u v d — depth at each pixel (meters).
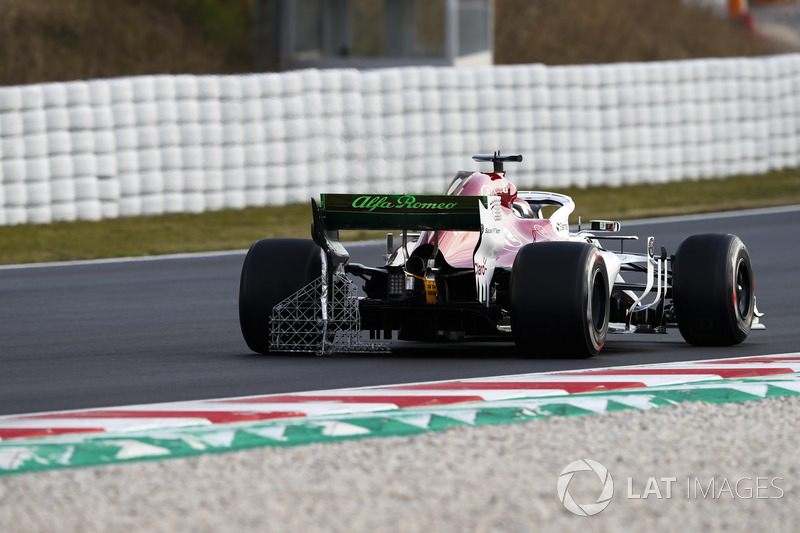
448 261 27.80
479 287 26.83
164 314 37.44
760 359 27.66
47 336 33.16
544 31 110.75
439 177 67.12
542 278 26.56
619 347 30.81
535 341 26.92
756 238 55.88
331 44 90.19
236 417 21.50
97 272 47.34
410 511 16.19
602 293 27.81
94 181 59.22
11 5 90.62
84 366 27.98
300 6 90.94
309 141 64.25
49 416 21.91
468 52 89.44
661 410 22.16
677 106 73.12
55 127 58.22
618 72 71.19
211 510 16.27
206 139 61.75
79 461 18.77
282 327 28.39
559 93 69.69
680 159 73.44
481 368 26.69
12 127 57.31
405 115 66.25
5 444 19.75
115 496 16.92
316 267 28.25
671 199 68.94
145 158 60.38
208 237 56.53
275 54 93.75
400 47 88.25
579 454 19.05
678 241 55.53
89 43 91.75
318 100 64.31
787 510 16.50
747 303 30.27
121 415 21.84
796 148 77.81
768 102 76.50
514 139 68.69
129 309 38.44
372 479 17.67
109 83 59.44
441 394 23.30
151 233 57.19
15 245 53.78
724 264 29.25
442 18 86.94
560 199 31.81
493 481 17.56
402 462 18.58
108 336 33.12
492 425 20.97
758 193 71.19
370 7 88.75
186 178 61.41
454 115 67.31
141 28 94.94
